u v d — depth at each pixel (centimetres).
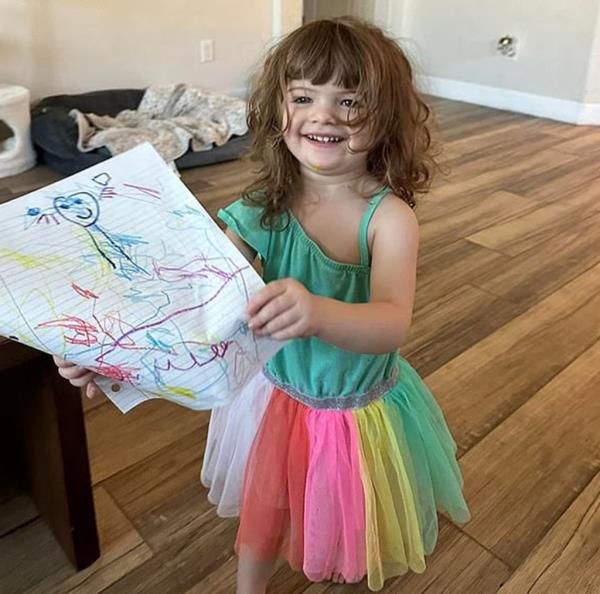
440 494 109
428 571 113
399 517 100
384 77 77
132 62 339
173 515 122
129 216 75
